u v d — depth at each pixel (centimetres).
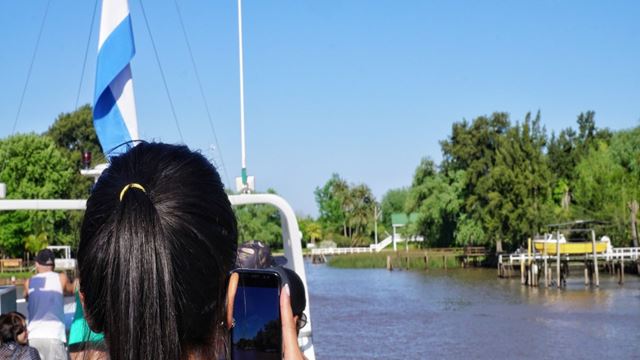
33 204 458
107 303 125
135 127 611
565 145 8931
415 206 8194
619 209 6022
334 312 3656
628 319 3119
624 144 6444
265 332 252
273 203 500
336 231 13488
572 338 2619
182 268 128
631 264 5928
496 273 6438
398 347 2516
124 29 600
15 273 5119
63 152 7550
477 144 7438
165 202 130
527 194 6306
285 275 255
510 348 2436
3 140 6250
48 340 596
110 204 130
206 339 132
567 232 5297
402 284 5491
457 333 2817
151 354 123
